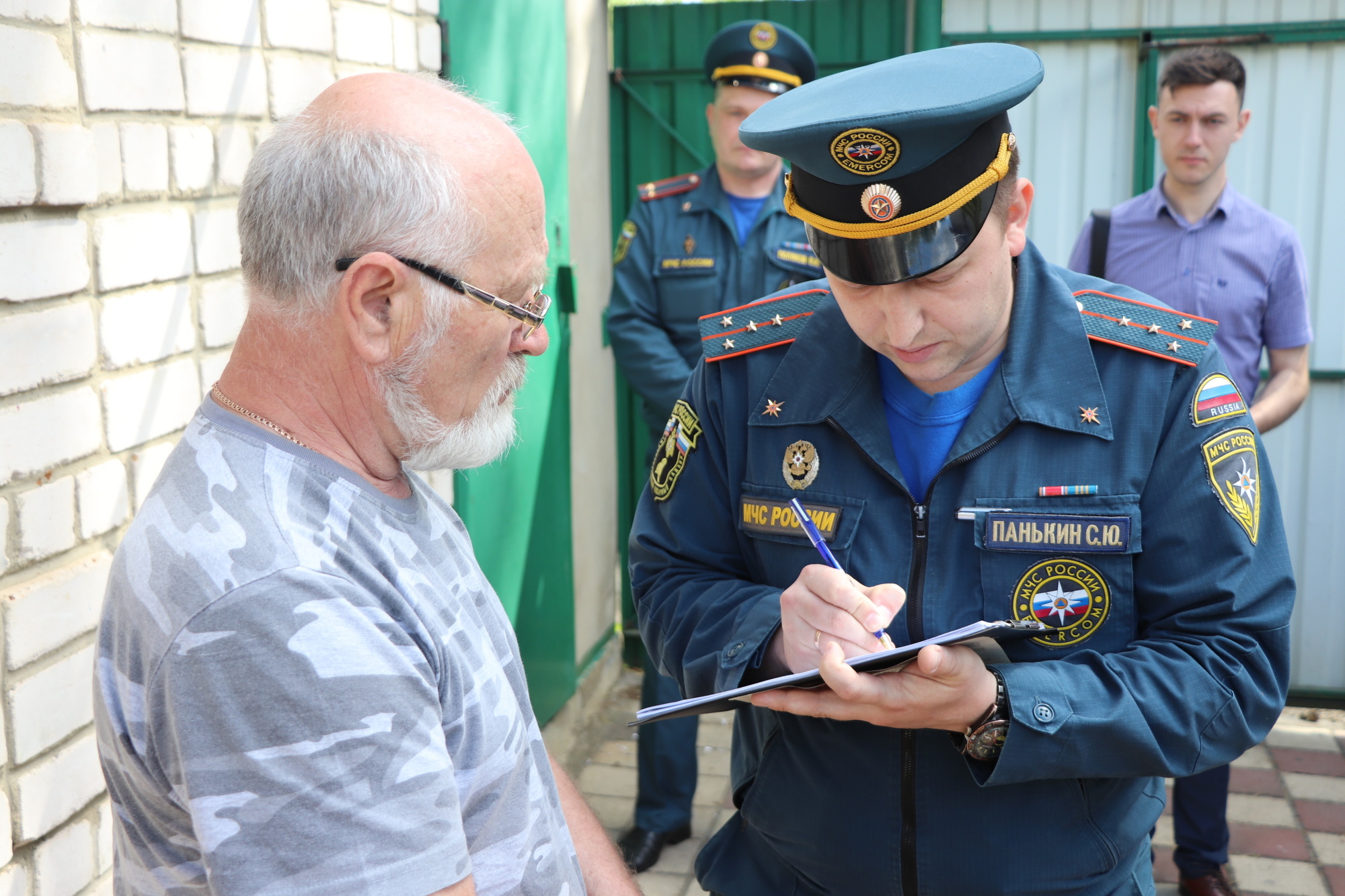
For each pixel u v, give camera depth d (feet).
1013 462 4.64
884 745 4.66
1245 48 12.64
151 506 3.09
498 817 3.48
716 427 5.29
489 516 9.92
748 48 11.08
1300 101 12.61
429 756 2.98
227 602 2.84
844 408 4.87
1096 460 4.59
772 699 4.25
